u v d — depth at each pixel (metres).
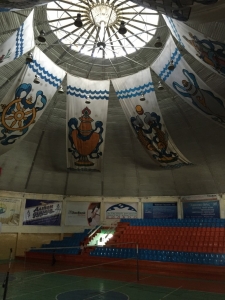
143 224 22.86
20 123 17.17
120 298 9.84
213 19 8.40
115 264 17.09
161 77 16.98
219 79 15.14
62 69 17.56
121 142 22.25
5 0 8.55
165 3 8.05
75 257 19.05
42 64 16.23
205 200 22.17
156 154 20.55
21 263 19.09
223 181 21.25
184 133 20.31
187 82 15.81
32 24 13.80
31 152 21.19
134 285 12.17
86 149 19.92
